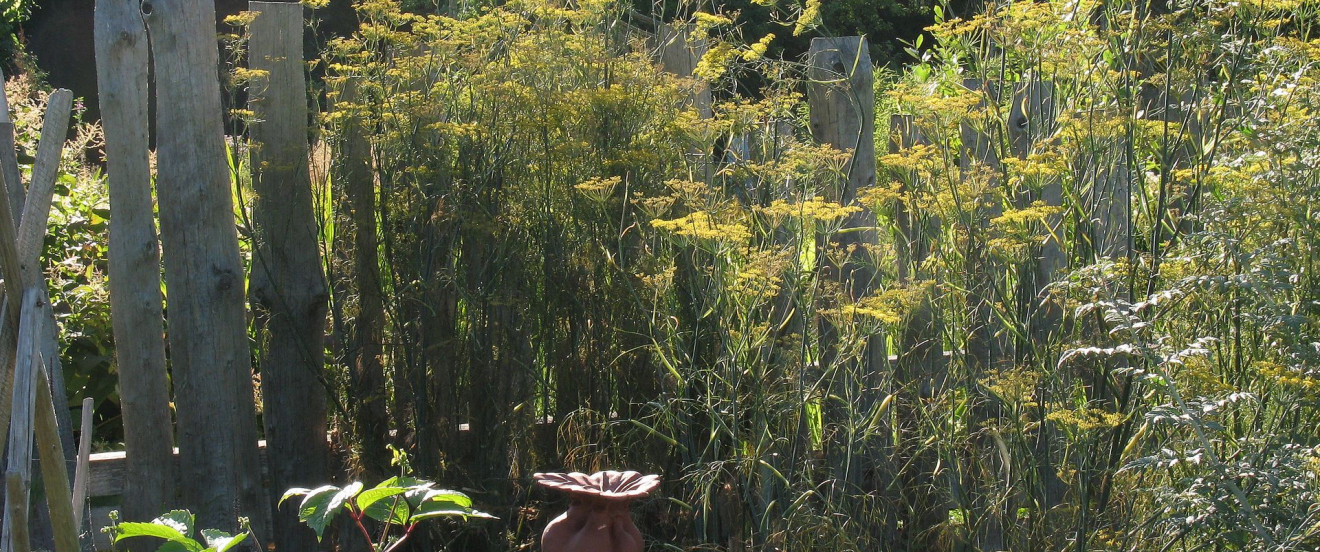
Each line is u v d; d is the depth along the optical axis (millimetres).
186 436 3092
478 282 3162
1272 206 2512
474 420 3234
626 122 3209
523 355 3229
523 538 3277
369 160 3238
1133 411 2570
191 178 3021
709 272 2951
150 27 2969
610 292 3121
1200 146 2781
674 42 3568
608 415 3215
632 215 3076
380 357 3211
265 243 3193
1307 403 2414
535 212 3184
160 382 3090
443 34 3221
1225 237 2402
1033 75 3121
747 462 2910
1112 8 2816
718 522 3150
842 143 3387
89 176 4305
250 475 3184
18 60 11219
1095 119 2779
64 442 3008
